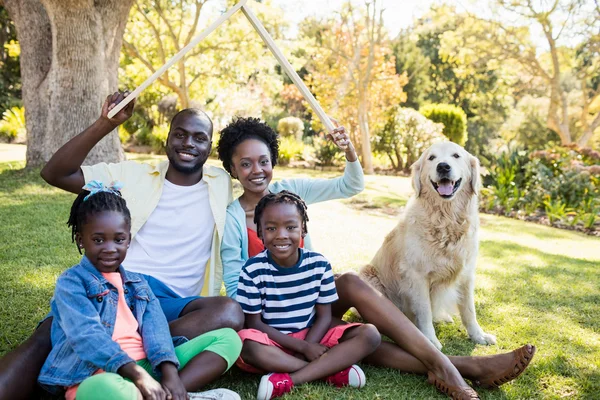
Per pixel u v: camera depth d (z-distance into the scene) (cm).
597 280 500
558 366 292
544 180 1075
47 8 889
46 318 245
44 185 829
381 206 963
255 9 1809
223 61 1881
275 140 323
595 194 1042
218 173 306
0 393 211
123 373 205
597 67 2455
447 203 345
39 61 970
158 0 1645
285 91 2295
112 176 287
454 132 1853
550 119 2484
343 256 546
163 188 291
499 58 2448
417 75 3005
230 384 261
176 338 244
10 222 589
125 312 233
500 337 345
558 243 748
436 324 379
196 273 291
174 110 1939
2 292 368
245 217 304
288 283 272
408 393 255
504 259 589
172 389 211
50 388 222
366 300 276
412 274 353
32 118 970
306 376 251
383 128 1684
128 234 237
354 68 1783
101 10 935
